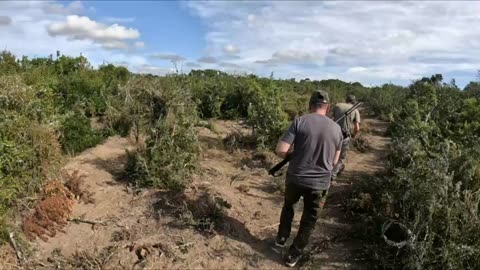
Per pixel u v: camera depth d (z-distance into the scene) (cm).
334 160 501
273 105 949
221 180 712
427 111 990
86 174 677
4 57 1177
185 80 1148
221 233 557
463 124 746
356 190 662
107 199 612
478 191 518
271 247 543
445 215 498
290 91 1423
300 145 493
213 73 1450
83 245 524
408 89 1773
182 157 669
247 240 552
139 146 707
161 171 648
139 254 511
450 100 1047
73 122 808
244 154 859
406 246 491
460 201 505
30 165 586
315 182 489
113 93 1092
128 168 675
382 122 1531
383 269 500
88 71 1304
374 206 593
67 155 733
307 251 535
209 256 518
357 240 559
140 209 594
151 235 543
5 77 683
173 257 510
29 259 491
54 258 498
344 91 2119
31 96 677
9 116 609
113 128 898
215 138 953
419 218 496
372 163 892
